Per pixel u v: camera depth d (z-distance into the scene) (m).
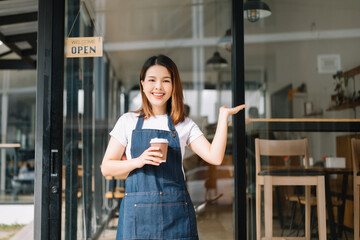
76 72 2.43
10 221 4.62
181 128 1.72
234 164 2.37
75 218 2.35
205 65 8.88
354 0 2.77
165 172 1.62
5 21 4.70
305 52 2.69
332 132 2.59
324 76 2.70
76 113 2.45
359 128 2.61
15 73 8.02
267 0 2.63
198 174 3.53
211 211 3.27
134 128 1.71
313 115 2.61
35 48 6.14
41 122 2.22
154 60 1.70
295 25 2.69
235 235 2.34
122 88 7.27
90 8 2.46
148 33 7.92
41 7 2.28
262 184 2.46
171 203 1.59
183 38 8.14
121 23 6.78
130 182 1.62
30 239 3.73
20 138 7.93
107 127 2.68
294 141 2.54
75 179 2.43
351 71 2.71
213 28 7.93
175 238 1.57
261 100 2.55
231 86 2.46
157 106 1.74
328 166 2.53
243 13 2.43
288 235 2.42
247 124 2.52
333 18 2.77
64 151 2.31
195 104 8.15
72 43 2.41
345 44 2.74
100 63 3.79
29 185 6.80
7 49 6.76
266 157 2.49
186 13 6.80
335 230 2.47
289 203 2.46
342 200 2.52
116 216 2.59
